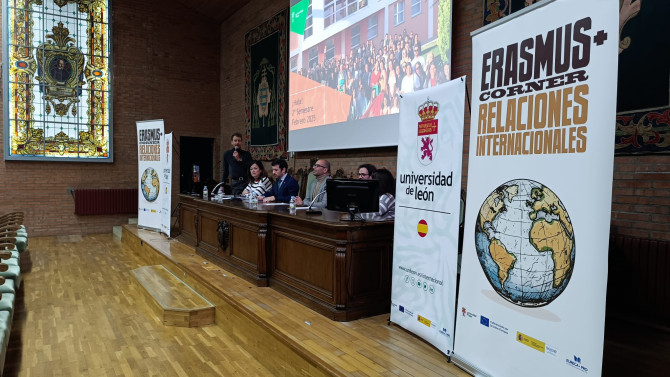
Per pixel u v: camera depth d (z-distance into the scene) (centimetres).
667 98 326
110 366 329
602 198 178
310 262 367
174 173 1021
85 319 427
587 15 183
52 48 881
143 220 789
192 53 1039
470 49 487
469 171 243
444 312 266
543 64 201
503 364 219
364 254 338
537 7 204
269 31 882
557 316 194
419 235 290
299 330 311
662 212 331
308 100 736
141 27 973
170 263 557
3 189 855
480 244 234
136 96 971
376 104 583
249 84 959
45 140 880
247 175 686
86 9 912
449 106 264
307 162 780
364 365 255
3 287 369
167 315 411
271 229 425
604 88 177
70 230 919
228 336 388
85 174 926
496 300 224
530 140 207
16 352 352
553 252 196
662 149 329
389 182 386
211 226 547
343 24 648
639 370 247
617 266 342
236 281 445
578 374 185
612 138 175
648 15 335
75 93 906
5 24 835
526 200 208
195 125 1048
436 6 495
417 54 520
